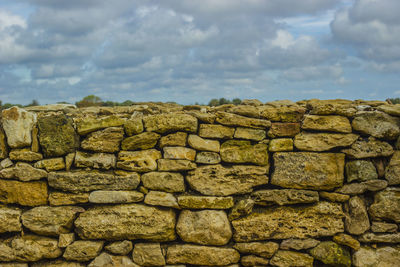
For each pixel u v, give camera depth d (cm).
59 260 470
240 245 458
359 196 463
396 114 459
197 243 459
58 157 468
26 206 473
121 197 456
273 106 515
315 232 459
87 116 506
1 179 470
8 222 464
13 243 465
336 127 455
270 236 460
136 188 465
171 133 467
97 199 459
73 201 463
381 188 455
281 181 460
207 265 458
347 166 460
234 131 468
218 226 452
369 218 460
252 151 464
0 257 468
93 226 459
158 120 464
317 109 460
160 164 462
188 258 457
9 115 461
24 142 464
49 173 460
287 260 455
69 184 459
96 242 464
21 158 465
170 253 457
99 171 463
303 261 453
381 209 452
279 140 464
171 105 601
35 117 480
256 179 462
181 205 458
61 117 464
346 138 456
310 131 464
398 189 454
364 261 447
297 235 459
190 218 458
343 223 459
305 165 455
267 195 459
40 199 467
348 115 459
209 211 456
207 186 461
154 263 457
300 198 455
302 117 470
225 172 461
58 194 463
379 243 459
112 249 460
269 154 472
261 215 461
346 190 458
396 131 454
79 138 473
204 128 466
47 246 462
